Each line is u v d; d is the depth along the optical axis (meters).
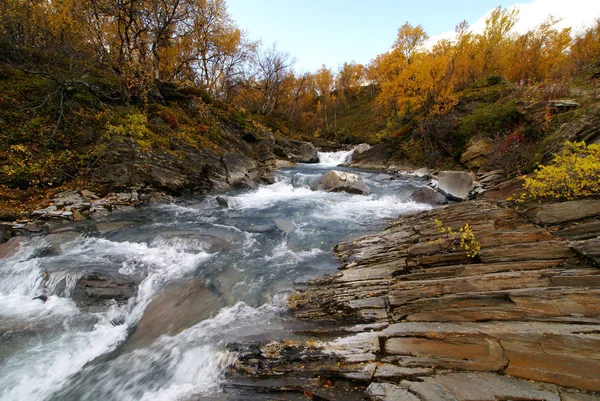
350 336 4.04
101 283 5.76
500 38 24.88
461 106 18.50
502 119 15.12
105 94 13.85
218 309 5.24
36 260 6.54
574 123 11.18
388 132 26.48
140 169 11.72
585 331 3.20
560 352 3.04
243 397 3.36
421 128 18.42
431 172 17.25
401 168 19.95
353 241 7.72
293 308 5.06
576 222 5.83
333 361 3.60
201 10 22.38
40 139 10.84
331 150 35.31
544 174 7.46
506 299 3.97
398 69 25.03
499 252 5.18
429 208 10.59
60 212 8.92
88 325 4.99
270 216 10.20
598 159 6.93
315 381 3.39
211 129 19.16
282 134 34.69
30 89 12.04
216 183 14.36
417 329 3.82
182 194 12.62
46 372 4.11
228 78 31.48
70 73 12.90
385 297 4.73
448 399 2.78
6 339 4.58
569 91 14.27
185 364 4.02
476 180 12.75
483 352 3.26
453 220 7.56
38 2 13.33
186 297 5.62
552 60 20.61
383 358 3.48
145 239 7.96
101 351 4.52
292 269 6.50
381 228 8.76
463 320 3.86
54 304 5.44
